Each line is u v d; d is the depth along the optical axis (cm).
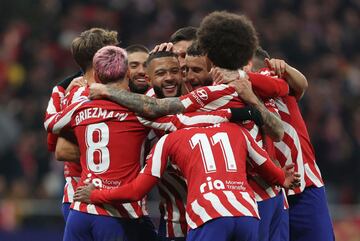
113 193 2011
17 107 5078
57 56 5556
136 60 2275
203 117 2033
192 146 1984
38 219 4050
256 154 2020
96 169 2073
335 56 5859
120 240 2075
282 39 5694
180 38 2258
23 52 5581
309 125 5097
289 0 6097
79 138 2106
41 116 4988
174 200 2144
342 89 5581
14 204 4062
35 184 4706
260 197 2086
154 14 5816
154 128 2059
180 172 2039
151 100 2048
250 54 2080
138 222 2111
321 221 2317
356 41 6088
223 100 2042
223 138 1997
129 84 2286
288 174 2117
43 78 5356
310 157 2328
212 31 2056
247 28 2073
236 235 1944
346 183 5016
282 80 2153
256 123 2059
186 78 2166
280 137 2097
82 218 2073
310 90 5359
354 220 4009
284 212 2191
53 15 5822
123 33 5719
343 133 5194
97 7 5900
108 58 2081
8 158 4791
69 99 2184
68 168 2273
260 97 2119
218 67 2072
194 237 1950
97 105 2084
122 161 2073
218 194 1942
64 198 2275
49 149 2292
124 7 5844
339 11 6278
